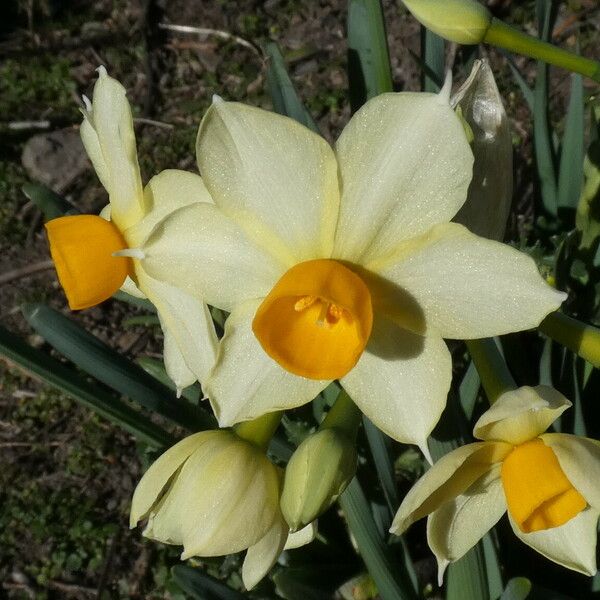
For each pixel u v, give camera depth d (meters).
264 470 0.11
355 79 0.16
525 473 0.11
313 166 0.10
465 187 0.10
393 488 0.15
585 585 0.16
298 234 0.10
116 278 0.12
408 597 0.15
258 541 0.11
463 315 0.10
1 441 0.22
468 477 0.11
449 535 0.12
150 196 0.12
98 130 0.11
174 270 0.11
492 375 0.12
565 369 0.16
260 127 0.10
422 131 0.09
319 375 0.10
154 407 0.14
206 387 0.11
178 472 0.11
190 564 0.20
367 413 0.11
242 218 0.10
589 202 0.16
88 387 0.14
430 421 0.11
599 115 0.17
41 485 0.22
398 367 0.11
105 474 0.22
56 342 0.14
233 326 0.11
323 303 0.11
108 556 0.21
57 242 0.12
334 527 0.18
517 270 0.10
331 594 0.16
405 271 0.10
